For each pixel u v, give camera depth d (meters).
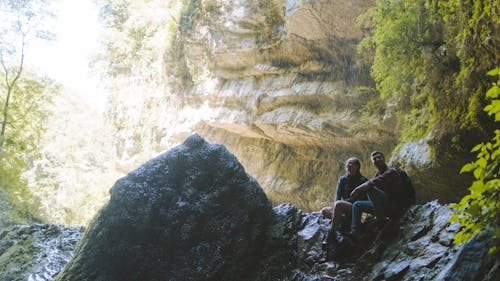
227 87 21.03
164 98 25.97
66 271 6.96
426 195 12.05
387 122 15.14
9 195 15.13
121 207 7.18
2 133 15.23
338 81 16.86
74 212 24.70
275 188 20.14
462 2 8.83
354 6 14.81
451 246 5.77
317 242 7.33
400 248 6.40
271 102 19.06
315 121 17.58
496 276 4.63
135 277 6.92
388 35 10.38
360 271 6.55
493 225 4.09
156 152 26.45
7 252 9.15
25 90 16.27
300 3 15.92
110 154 32.66
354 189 7.18
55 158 30.89
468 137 9.85
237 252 7.36
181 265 7.08
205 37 21.47
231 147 22.14
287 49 18.09
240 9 19.38
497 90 3.68
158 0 27.03
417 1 10.02
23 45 15.95
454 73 9.90
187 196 7.52
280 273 7.23
